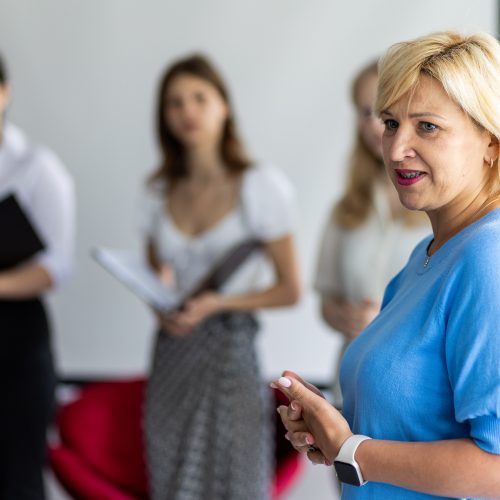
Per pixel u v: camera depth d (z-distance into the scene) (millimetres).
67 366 5262
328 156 5027
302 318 5113
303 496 4609
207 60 3699
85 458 3830
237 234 3648
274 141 5043
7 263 3645
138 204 3895
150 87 5094
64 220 3877
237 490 3562
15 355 3670
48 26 5102
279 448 3869
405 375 1666
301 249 5086
